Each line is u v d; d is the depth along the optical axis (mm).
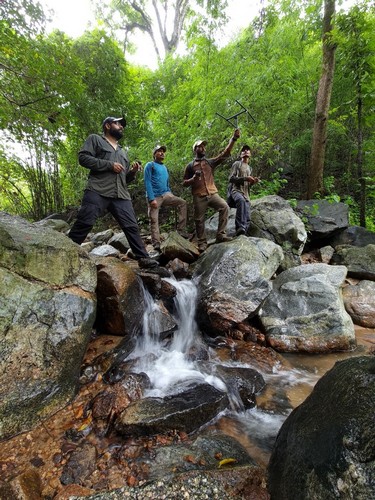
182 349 3994
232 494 1702
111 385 2807
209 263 4898
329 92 8344
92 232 9836
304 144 9477
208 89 8703
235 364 3775
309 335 4254
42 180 11234
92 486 1843
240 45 9391
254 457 2277
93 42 10242
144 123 10969
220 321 4219
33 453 2080
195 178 5602
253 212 6637
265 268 4926
